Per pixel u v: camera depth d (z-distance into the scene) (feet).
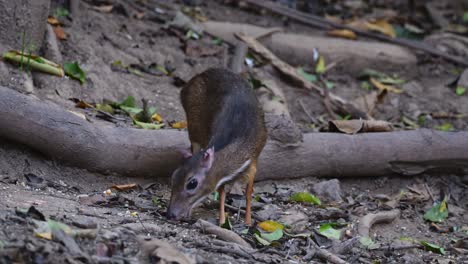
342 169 37.04
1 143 32.27
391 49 52.47
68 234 24.31
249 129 30.96
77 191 31.89
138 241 25.04
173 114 40.65
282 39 50.85
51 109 32.27
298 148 36.04
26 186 30.99
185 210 28.94
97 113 36.96
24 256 22.40
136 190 33.14
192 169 29.04
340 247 29.43
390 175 38.04
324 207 34.14
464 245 32.04
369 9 61.05
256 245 28.58
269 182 36.14
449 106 48.29
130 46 45.50
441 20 60.34
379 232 33.30
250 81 44.68
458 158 37.99
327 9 59.77
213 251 26.27
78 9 46.01
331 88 48.75
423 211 35.94
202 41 48.70
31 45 38.65
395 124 45.21
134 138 33.37
